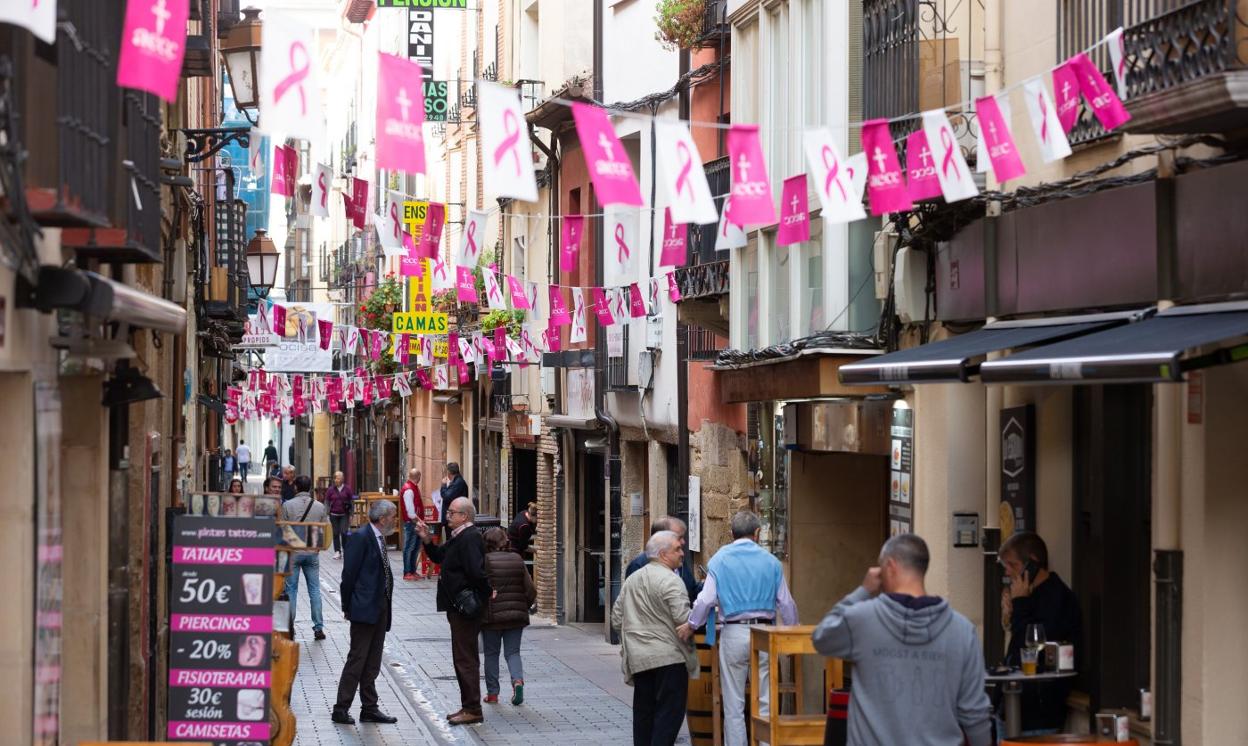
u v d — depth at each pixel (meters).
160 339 19.75
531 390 42.19
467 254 19.67
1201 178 12.70
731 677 18.14
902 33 17.48
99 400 13.93
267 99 9.47
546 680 27.69
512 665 24.66
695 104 28.50
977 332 16.25
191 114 26.92
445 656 31.22
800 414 22.44
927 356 14.55
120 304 10.71
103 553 14.10
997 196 15.99
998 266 16.27
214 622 14.54
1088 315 14.30
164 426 20.66
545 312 39.31
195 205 25.44
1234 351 11.15
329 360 62.69
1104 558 14.20
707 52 27.86
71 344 11.70
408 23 53.12
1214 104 11.28
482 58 50.53
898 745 10.54
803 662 21.44
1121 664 14.12
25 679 10.91
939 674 10.61
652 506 31.83
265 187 56.28
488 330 41.34
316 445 99.75
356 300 70.12
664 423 30.62
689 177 10.98
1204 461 12.51
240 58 20.88
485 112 10.28
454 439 59.25
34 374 11.05
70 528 13.92
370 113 72.12
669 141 10.91
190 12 20.50
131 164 11.46
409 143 10.19
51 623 11.73
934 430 17.45
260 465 120.62
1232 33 11.41
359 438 83.19
